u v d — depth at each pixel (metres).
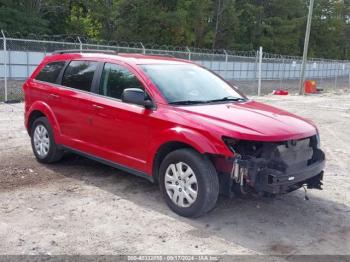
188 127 5.18
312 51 74.00
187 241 4.73
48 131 7.17
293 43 66.50
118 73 6.24
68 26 44.25
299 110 17.36
